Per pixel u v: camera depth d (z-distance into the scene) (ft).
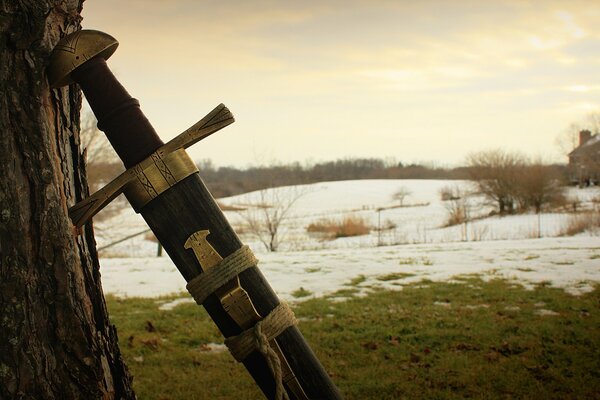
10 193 4.65
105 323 5.65
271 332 4.61
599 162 221.05
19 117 4.72
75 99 5.79
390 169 371.35
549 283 33.53
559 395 15.17
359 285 35.65
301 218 159.63
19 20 4.69
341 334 22.06
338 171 379.55
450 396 15.26
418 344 20.63
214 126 4.73
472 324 23.22
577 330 21.65
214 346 21.27
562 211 138.51
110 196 4.74
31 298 4.67
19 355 4.59
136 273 44.62
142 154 4.75
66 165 5.54
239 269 4.61
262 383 4.83
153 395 15.66
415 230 119.03
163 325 24.53
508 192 142.51
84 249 5.64
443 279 36.83
